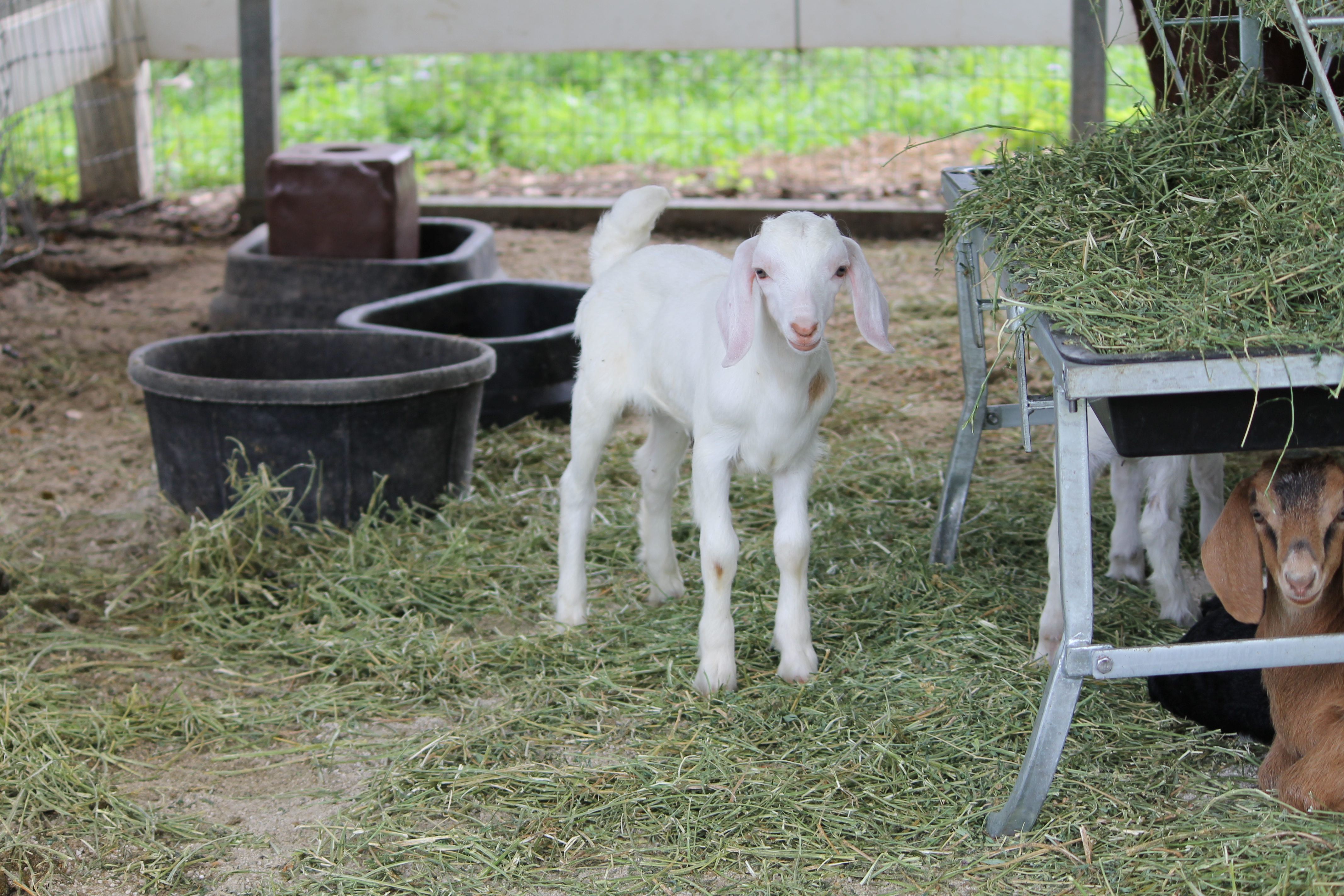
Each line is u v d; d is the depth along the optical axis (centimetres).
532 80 1241
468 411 487
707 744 334
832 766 321
